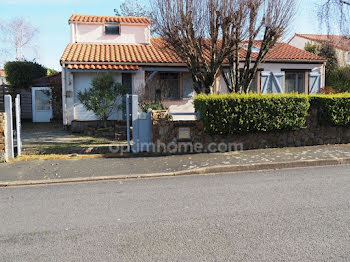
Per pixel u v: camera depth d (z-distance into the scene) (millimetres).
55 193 5820
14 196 5660
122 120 14047
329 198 5266
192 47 10695
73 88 14062
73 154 8812
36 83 18719
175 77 15250
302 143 10258
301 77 16594
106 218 4504
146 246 3613
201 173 7344
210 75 10992
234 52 11852
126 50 15867
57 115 17281
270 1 10562
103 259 3334
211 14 10328
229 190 5840
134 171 7246
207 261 3258
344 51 20484
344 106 10195
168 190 5914
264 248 3520
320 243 3627
